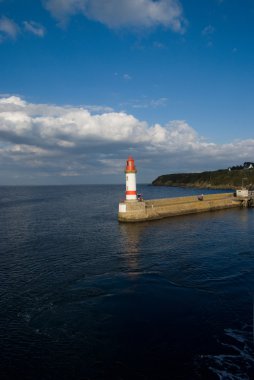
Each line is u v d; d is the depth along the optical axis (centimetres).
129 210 4219
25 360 1145
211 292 1703
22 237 3278
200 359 1138
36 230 3722
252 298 1627
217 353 1171
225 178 17825
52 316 1450
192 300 1602
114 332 1314
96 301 1600
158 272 2044
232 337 1270
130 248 2730
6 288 1802
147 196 10425
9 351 1195
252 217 4722
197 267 2145
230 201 6191
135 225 4016
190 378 1045
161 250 2641
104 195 12638
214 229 3669
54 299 1638
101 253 2566
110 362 1130
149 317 1432
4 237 3284
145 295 1664
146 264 2228
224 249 2652
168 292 1705
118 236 3291
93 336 1288
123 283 1841
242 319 1409
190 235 3303
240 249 2647
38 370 1092
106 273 2036
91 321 1403
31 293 1723
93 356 1163
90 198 10362
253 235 3269
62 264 2261
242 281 1867
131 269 2114
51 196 11988
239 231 3519
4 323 1393
